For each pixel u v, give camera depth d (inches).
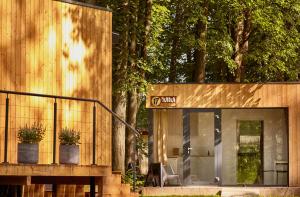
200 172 1237.7
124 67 1217.4
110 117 876.6
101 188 748.0
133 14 1246.3
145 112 1699.1
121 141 1215.6
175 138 1241.4
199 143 1241.4
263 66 1505.9
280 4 1421.0
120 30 1222.9
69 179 791.1
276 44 1434.5
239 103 1240.8
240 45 1449.3
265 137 1254.9
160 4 1374.3
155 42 1300.4
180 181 1230.9
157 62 1326.3
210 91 1240.2
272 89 1242.0
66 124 831.7
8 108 741.3
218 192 1174.3
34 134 706.8
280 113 1256.8
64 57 840.9
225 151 1250.0
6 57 786.8
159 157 1238.9
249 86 1242.0
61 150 726.5
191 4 1379.2
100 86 874.8
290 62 1482.5
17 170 679.1
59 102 828.6
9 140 776.3
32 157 699.4
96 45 874.8
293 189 1184.2
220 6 1409.9
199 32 1408.7
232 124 1250.6
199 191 1171.9
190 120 1240.8
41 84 816.3
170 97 1234.6
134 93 1280.8
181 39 1437.0
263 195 1171.9
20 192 807.7
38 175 693.9
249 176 1251.2
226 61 1401.3
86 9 866.8
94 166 739.4
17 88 793.6
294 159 1232.2
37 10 816.9
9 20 791.1
